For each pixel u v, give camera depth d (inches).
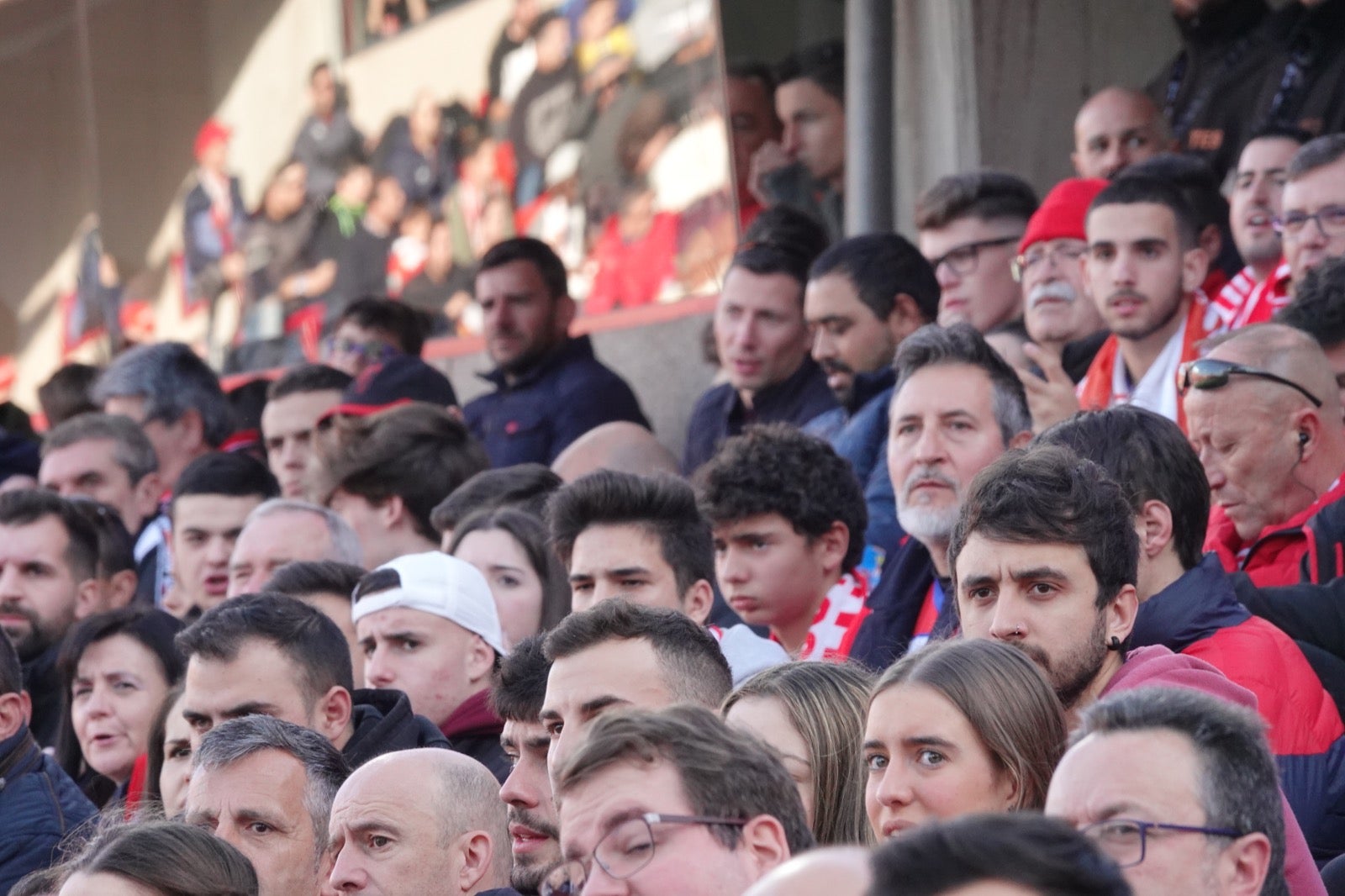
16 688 690.2
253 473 964.6
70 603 914.7
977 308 913.5
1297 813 508.1
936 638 611.8
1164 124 995.3
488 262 1086.4
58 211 2017.7
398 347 1201.4
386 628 677.9
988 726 421.7
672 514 653.9
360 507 863.1
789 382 957.2
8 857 659.4
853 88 1146.0
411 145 1499.8
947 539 645.3
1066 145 1107.3
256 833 538.9
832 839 471.8
